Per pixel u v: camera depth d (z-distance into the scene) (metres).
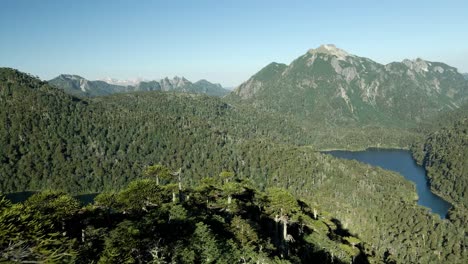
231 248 56.88
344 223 148.12
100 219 65.06
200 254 51.53
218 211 80.62
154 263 44.44
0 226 15.45
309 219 87.75
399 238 157.00
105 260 38.34
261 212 86.88
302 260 73.38
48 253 15.31
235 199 83.56
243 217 79.62
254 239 63.34
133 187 72.25
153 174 91.88
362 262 97.44
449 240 156.62
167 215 60.88
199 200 81.19
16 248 14.97
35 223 16.61
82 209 65.88
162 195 79.19
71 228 58.56
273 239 74.81
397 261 128.75
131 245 42.53
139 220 58.44
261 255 58.78
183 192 87.75
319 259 78.50
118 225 50.53
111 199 68.62
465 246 154.38
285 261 60.88
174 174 96.88
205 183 92.19
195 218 63.06
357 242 99.00
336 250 84.69
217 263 51.47
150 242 46.69
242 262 56.34
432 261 141.12
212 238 55.03
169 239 51.16
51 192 61.78
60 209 56.81
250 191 97.12
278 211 76.94
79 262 38.50
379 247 139.50
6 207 17.12
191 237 53.66
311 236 87.88
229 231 64.31
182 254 48.97
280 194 78.00
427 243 155.38
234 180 107.25
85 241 49.25
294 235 84.94
